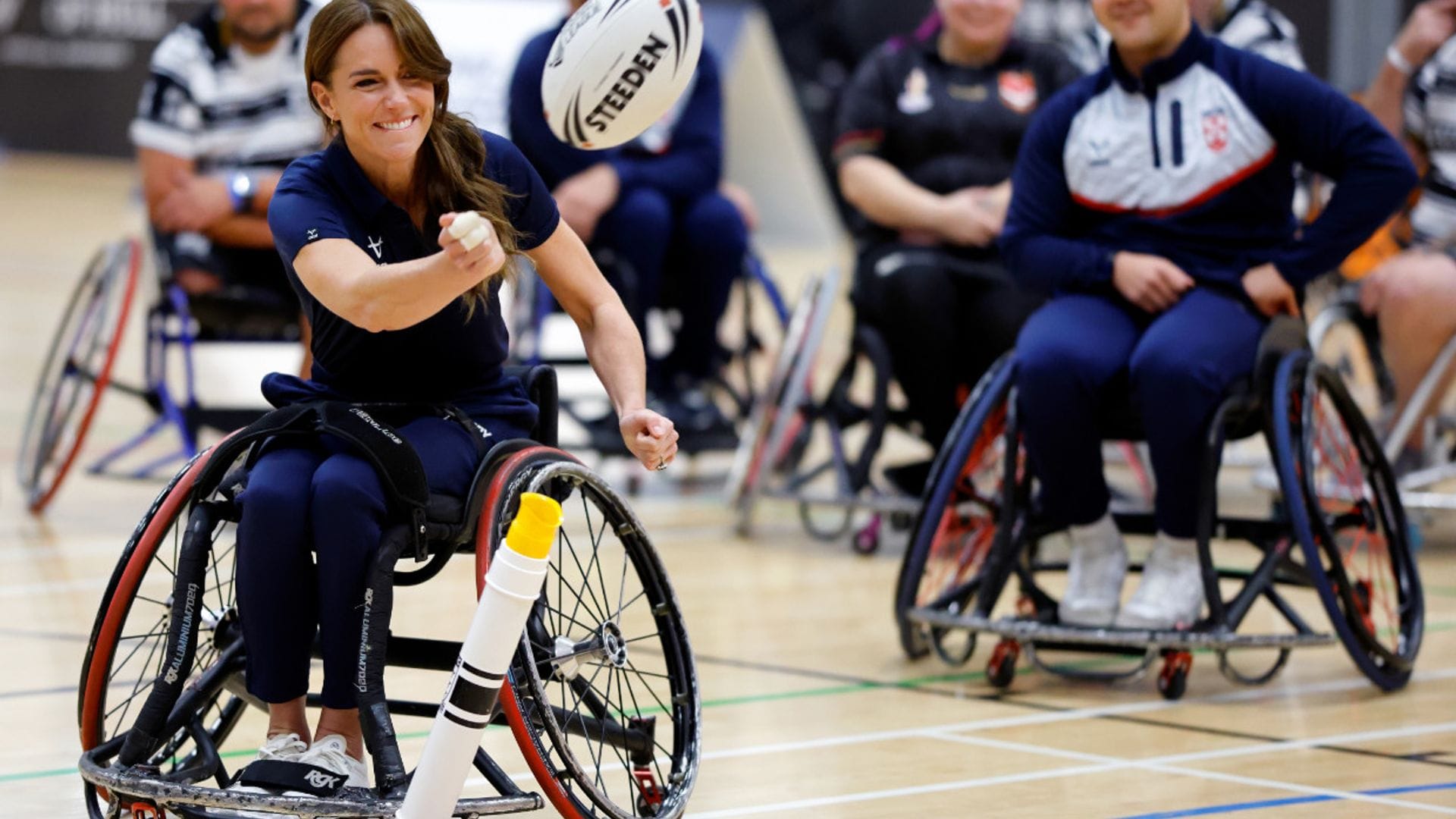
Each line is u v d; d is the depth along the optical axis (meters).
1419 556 11.30
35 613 9.10
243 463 5.59
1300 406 7.91
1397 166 7.70
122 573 5.31
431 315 5.14
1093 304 8.09
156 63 11.97
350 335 5.61
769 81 30.88
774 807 6.15
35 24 36.88
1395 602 9.80
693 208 12.91
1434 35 11.42
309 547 5.23
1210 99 7.91
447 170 5.46
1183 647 7.54
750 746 6.96
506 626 4.60
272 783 5.04
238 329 12.41
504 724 5.71
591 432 13.23
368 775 6.02
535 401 6.12
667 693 7.79
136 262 11.62
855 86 11.50
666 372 13.36
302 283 5.36
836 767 6.66
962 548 9.20
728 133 31.81
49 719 7.20
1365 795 6.19
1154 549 8.08
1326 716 7.43
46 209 32.06
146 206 12.01
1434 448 11.95
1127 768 6.61
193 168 12.05
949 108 11.32
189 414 12.05
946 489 8.09
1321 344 11.94
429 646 5.67
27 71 37.16
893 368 11.41
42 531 11.38
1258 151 7.89
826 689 7.92
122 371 19.00
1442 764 6.62
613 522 5.91
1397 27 24.59
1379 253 12.59
